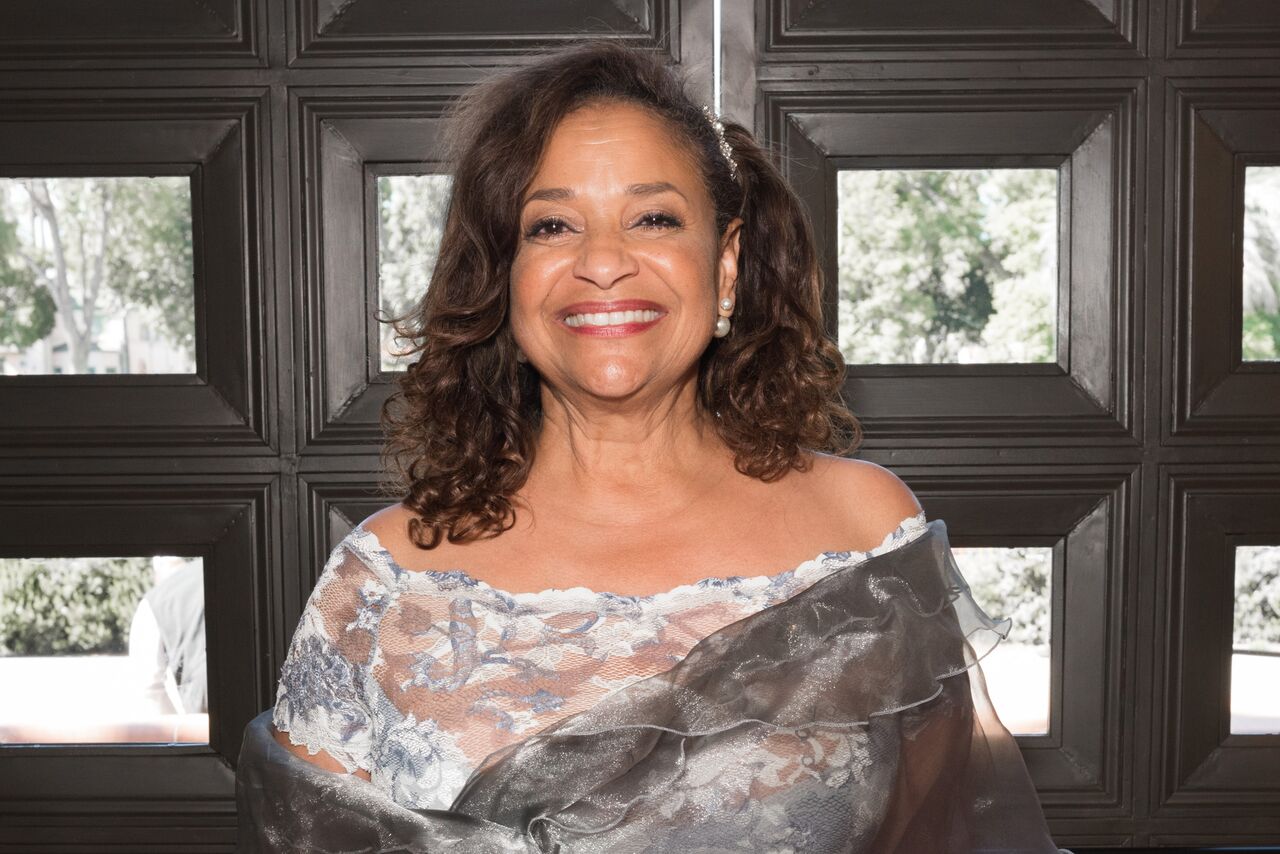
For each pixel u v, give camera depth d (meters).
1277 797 2.04
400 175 2.00
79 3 1.96
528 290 1.33
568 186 1.32
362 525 1.44
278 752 1.35
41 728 2.07
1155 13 1.97
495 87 1.40
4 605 2.06
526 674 1.31
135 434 2.01
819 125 1.98
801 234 1.54
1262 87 1.97
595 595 1.34
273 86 1.97
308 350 2.00
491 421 1.45
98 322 2.03
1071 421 2.02
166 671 2.07
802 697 1.30
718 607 1.34
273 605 2.03
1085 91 1.98
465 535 1.39
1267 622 2.06
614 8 1.96
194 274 2.01
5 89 1.97
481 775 1.26
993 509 2.04
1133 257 2.00
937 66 1.98
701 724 1.27
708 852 1.26
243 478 2.02
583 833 1.25
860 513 1.46
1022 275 2.04
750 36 1.96
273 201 1.99
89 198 2.02
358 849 1.27
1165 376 2.01
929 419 2.03
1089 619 2.04
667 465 1.41
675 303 1.33
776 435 1.47
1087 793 2.05
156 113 1.97
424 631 1.34
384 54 1.97
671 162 1.34
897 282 2.04
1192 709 2.04
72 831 2.04
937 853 1.35
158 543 2.03
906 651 1.34
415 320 1.81
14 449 2.01
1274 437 2.01
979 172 2.03
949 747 1.38
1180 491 2.02
